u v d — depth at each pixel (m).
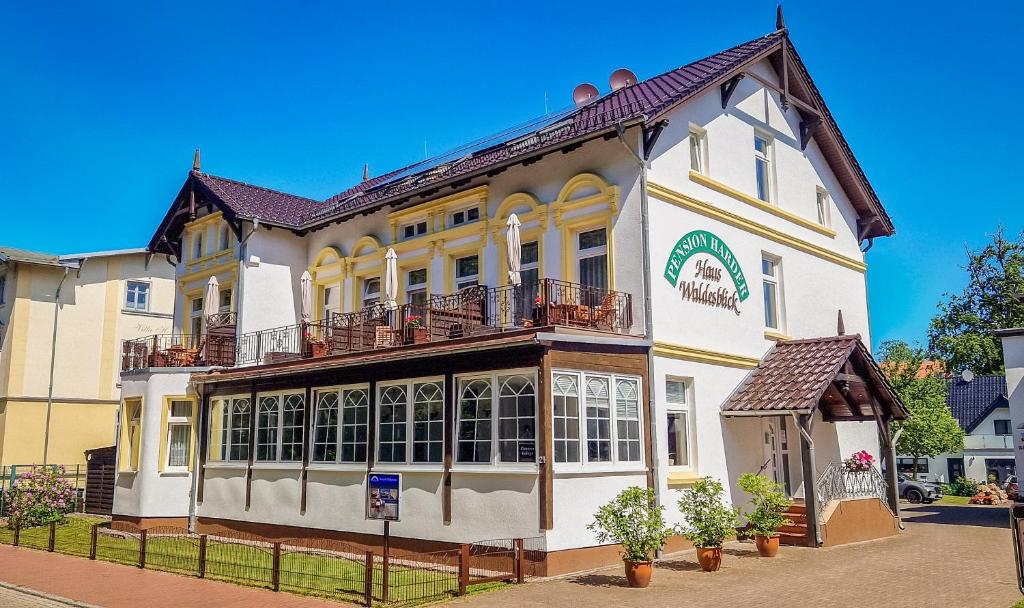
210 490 19.42
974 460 51.72
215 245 24.00
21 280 30.84
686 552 14.83
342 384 16.56
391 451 15.37
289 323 22.62
